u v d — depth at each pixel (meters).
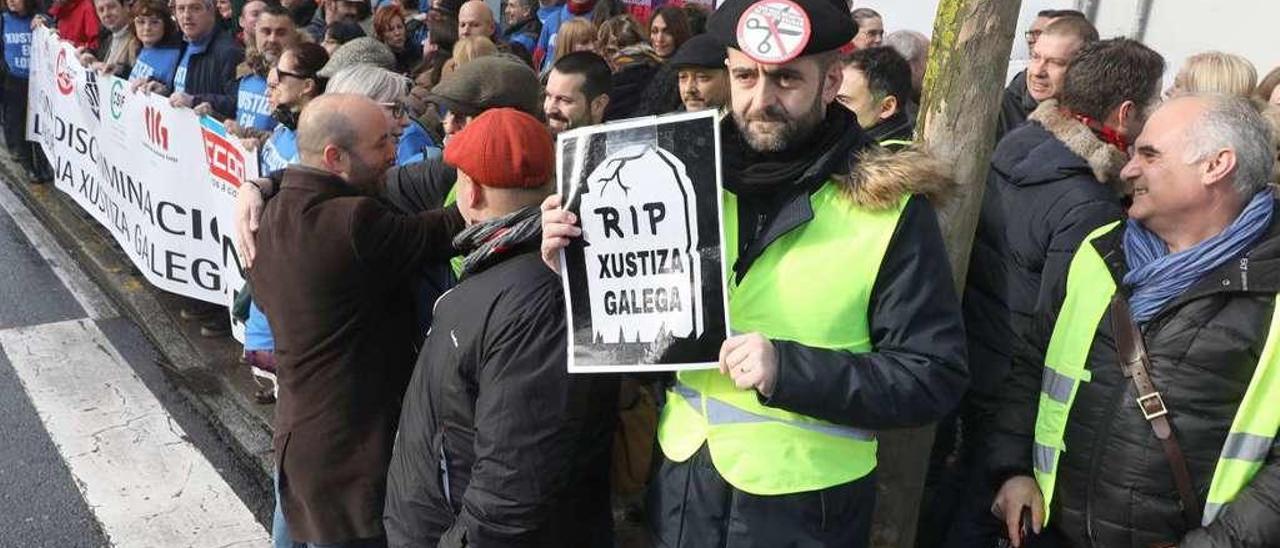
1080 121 2.59
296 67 4.28
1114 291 2.01
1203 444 1.89
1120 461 1.98
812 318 1.75
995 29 2.26
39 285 5.89
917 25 7.02
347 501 2.55
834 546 1.84
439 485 2.05
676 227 1.72
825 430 1.80
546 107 3.86
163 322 5.38
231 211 4.74
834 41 1.65
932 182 1.73
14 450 4.09
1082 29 3.54
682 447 1.88
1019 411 2.29
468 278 2.02
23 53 7.62
